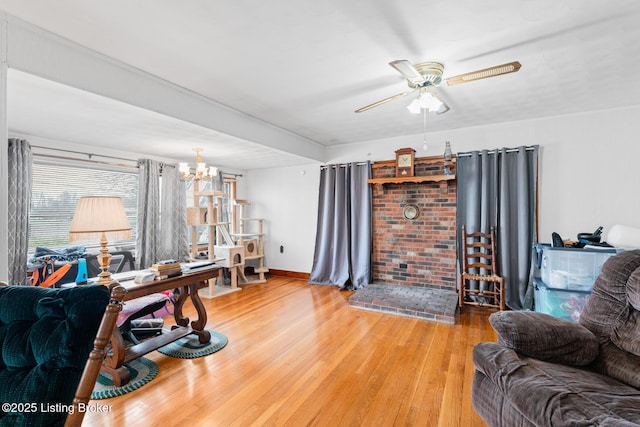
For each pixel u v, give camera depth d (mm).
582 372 1506
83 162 3891
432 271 4371
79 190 3979
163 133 3221
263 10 1660
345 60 2229
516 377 1395
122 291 958
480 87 2766
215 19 1733
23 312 965
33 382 852
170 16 1701
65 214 3852
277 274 5812
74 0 1555
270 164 5430
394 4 1627
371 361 2502
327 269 5148
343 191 5004
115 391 2076
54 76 1866
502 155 3801
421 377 2262
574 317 2525
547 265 2744
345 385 2166
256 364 2457
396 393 2070
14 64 1692
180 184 4848
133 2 1578
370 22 1783
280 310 3785
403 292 4148
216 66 2303
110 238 2311
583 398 1224
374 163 4719
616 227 2830
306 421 1803
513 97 3021
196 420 1810
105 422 1788
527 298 3604
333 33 1892
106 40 1936
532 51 2133
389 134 4434
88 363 861
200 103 2910
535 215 3666
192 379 2242
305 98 2963
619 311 1661
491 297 3871
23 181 3250
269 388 2133
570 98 3055
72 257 3547
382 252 4723
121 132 3197
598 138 3428
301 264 5562
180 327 2896
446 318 3354
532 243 3664
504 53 2156
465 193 4082
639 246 2695
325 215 5148
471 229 4008
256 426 1759
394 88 2738
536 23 1807
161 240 4586
